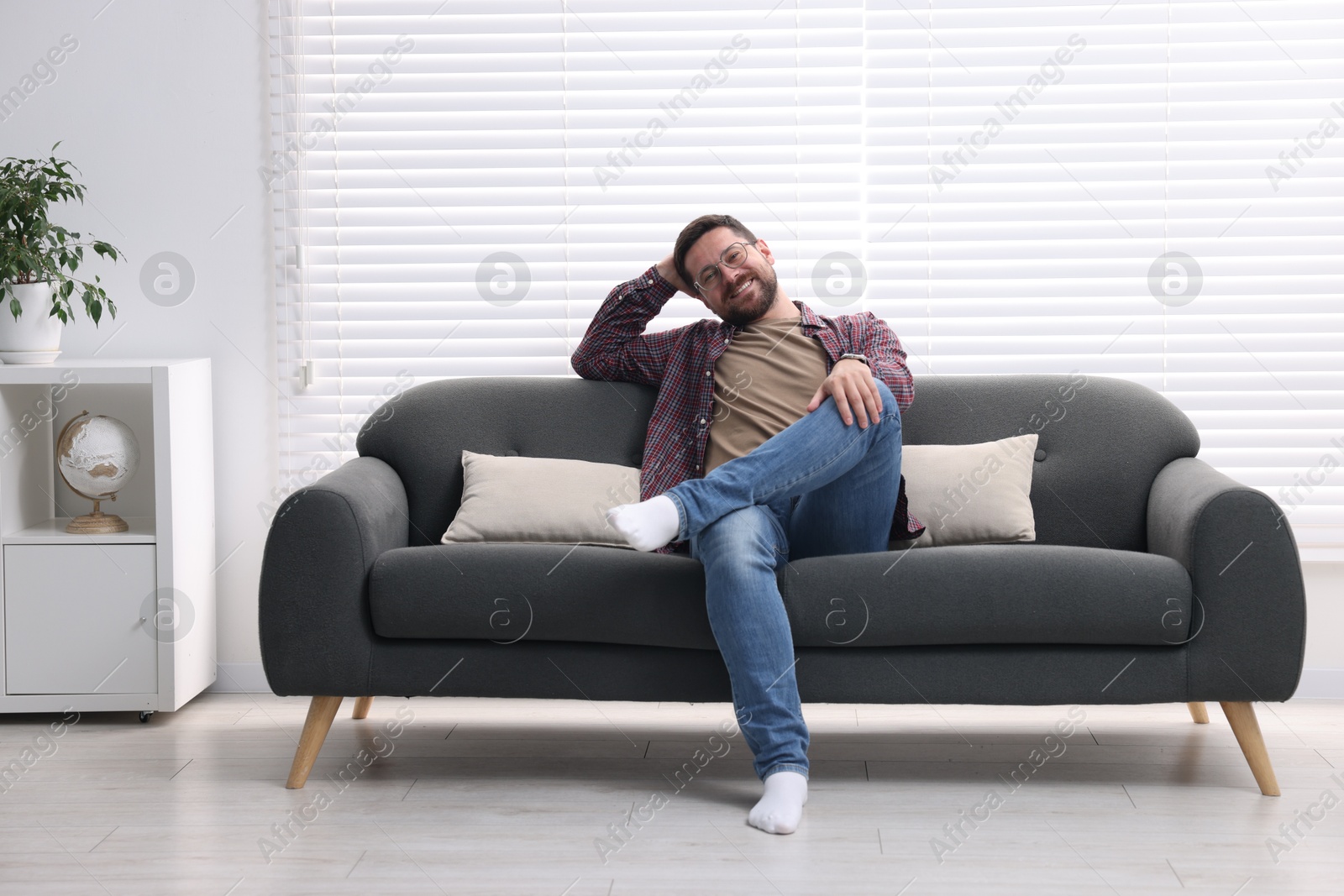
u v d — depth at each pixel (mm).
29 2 2924
